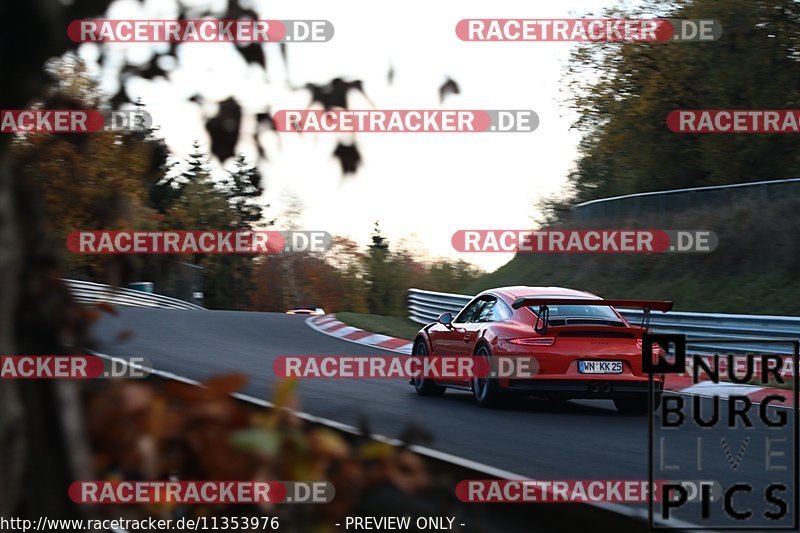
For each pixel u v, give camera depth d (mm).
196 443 5203
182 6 4945
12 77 4715
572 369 26000
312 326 63219
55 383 5379
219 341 47656
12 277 5184
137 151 5438
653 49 80938
